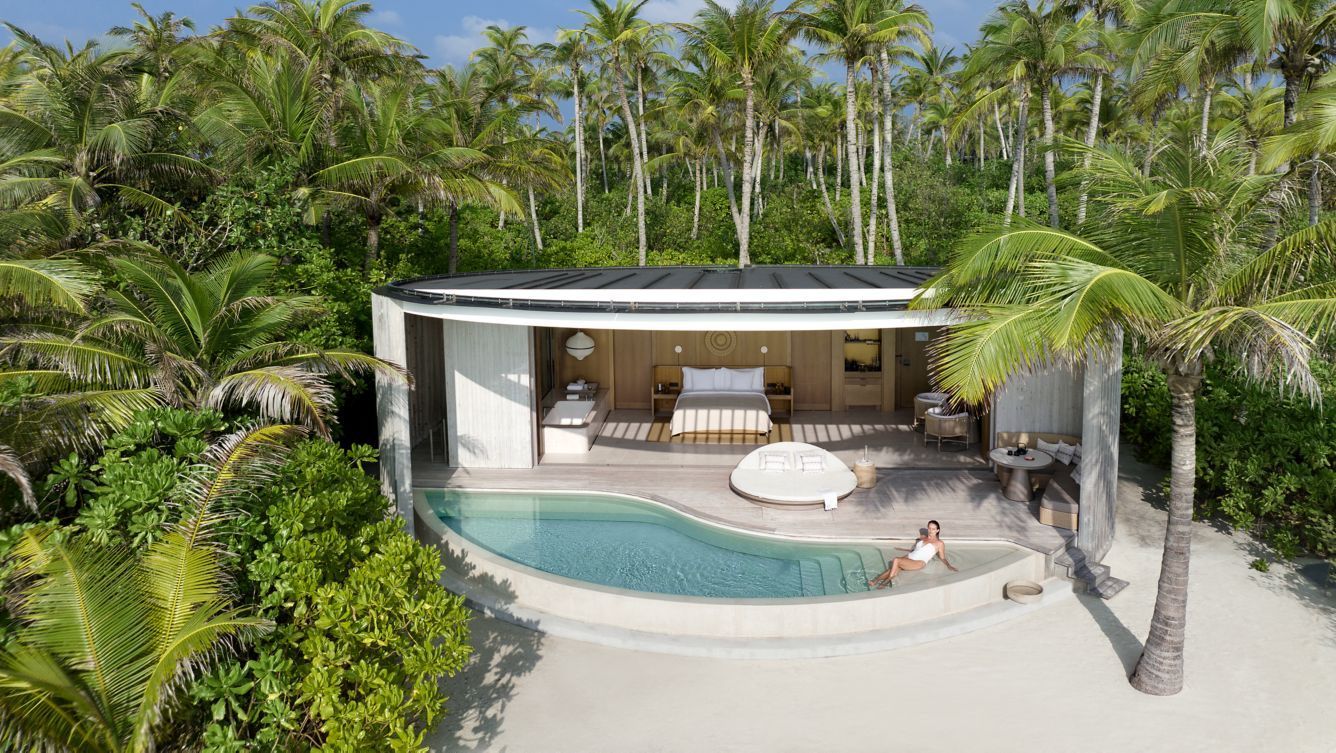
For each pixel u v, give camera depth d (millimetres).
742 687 7840
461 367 13977
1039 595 9305
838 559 10078
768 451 13094
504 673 8188
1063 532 10562
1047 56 25297
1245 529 11570
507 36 41312
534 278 14086
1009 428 13383
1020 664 8125
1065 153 7996
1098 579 9680
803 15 27562
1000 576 9422
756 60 28453
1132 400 15016
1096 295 6262
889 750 6801
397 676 6480
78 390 9469
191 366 10039
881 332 17812
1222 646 8367
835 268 16344
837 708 7438
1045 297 6840
